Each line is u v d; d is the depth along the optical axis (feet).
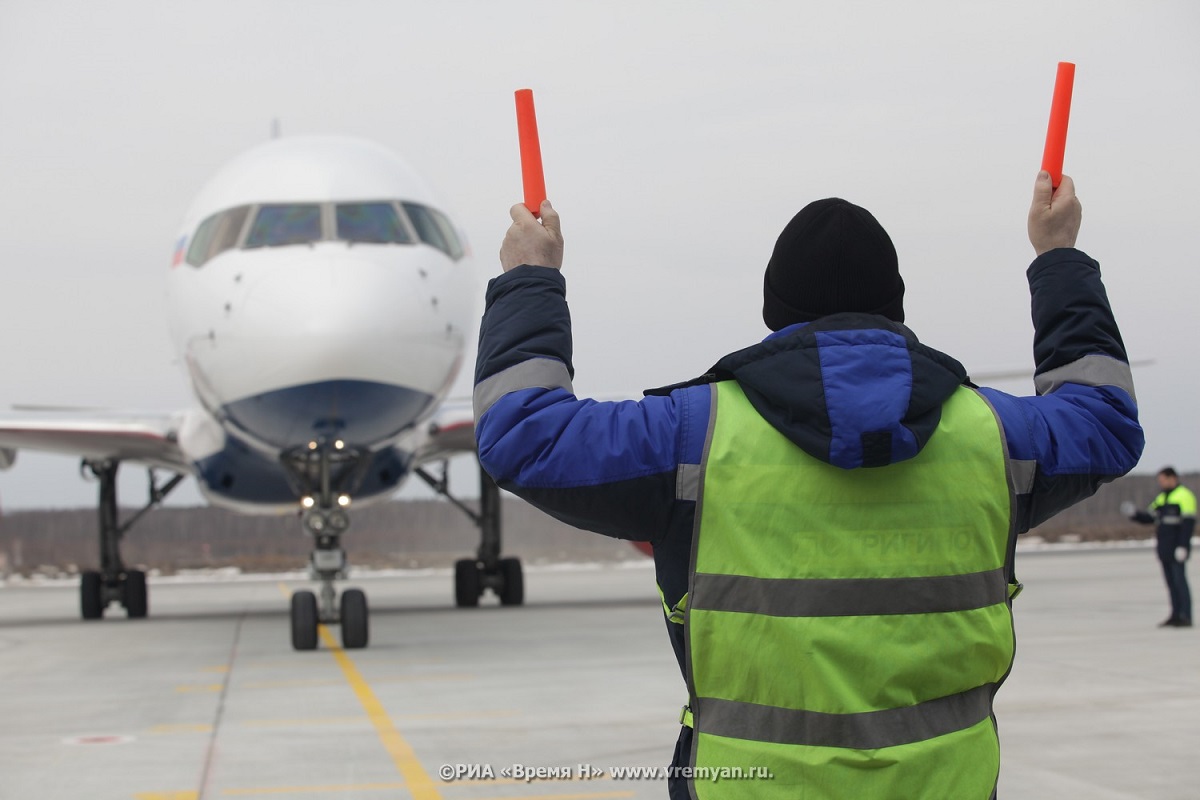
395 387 76.74
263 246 79.15
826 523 15.56
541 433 15.75
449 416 109.29
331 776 40.73
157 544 279.49
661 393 16.79
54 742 48.21
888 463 15.03
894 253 16.67
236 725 51.16
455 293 82.17
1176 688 57.67
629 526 16.10
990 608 16.10
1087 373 17.44
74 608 140.26
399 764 42.45
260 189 81.82
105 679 68.03
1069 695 55.83
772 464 15.61
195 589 184.96
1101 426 16.92
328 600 80.33
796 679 15.43
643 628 92.99
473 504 276.21
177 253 87.81
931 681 15.67
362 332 73.92
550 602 127.34
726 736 15.79
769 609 15.47
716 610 15.72
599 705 54.65
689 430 15.90
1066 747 44.06
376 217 81.10
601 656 73.97
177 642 89.25
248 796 38.17
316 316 73.92
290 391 75.10
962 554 15.89
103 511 117.91
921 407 15.08
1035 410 16.69
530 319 16.47
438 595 148.56
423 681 63.52
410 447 105.91
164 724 51.88
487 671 67.21
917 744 15.46
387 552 277.64
